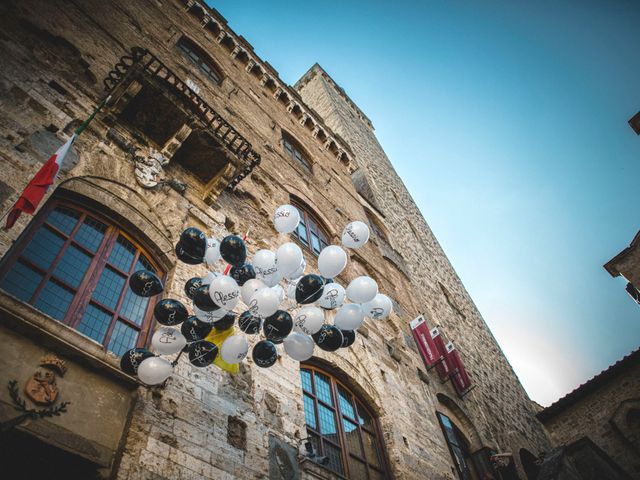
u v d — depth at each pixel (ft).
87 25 33.17
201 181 31.53
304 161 60.75
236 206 34.60
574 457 37.68
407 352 43.73
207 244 18.90
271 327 17.37
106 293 20.58
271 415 22.77
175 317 16.40
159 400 18.30
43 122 23.11
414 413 35.81
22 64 24.79
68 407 15.72
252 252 31.96
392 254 66.28
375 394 32.76
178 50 47.11
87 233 21.83
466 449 41.45
